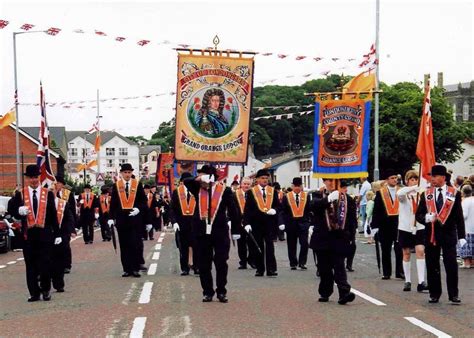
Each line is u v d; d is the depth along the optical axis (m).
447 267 11.02
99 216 27.92
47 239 11.64
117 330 8.92
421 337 8.41
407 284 12.56
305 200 16.34
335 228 10.99
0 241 22.25
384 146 52.53
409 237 12.52
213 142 17.72
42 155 17.08
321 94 14.94
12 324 9.53
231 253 20.92
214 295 11.92
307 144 76.81
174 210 15.23
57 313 10.34
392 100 53.69
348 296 10.88
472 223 16.38
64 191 15.65
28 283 11.59
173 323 9.37
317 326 9.13
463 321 9.47
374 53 27.42
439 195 11.07
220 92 17.69
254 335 8.57
